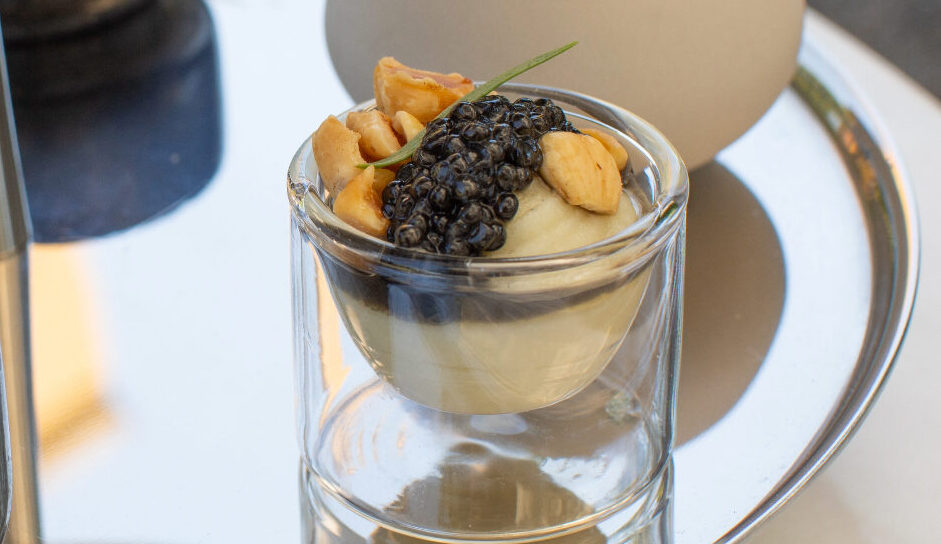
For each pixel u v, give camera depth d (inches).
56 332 15.7
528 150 12.7
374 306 12.8
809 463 14.2
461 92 13.6
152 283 16.3
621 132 13.8
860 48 21.7
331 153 13.1
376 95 13.8
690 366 15.3
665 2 15.4
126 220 17.3
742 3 15.7
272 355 15.4
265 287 16.3
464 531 13.5
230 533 13.7
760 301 16.1
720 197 17.5
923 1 40.7
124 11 21.7
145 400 14.9
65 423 14.7
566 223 12.8
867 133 18.4
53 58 20.7
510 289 12.3
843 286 16.3
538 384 13.1
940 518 14.2
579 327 12.8
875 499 14.4
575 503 13.6
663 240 12.8
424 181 12.6
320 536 13.6
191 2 22.8
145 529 13.7
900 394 15.4
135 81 20.1
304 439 14.0
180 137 18.8
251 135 18.8
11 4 20.6
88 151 18.4
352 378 14.1
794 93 19.3
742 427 14.7
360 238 12.5
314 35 21.6
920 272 17.1
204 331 15.7
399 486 13.7
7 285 16.2
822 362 15.4
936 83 37.0
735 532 13.6
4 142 16.3
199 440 14.5
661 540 13.6
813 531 14.1
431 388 13.2
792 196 17.6
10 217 16.5
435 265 12.3
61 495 13.9
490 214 12.5
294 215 13.3
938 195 18.3
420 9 15.8
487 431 14.0
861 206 17.4
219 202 17.6
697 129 16.1
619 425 13.9
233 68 20.5
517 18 15.5
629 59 15.6
